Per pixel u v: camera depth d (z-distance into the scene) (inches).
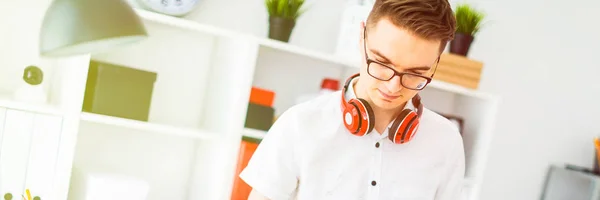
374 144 61.2
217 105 95.5
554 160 130.6
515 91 123.3
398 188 61.9
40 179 81.3
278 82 103.7
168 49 98.0
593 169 126.8
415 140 62.4
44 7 90.7
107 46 45.8
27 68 84.2
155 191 99.7
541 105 127.1
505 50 120.7
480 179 105.6
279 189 61.0
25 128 80.7
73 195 91.0
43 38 44.3
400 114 58.2
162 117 98.6
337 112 61.9
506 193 126.0
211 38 100.9
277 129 61.6
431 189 63.2
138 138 98.1
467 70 103.5
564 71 128.8
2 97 82.8
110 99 85.9
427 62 50.4
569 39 128.4
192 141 102.2
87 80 86.1
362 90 58.4
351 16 99.3
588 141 133.3
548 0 124.6
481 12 111.9
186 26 86.2
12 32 89.0
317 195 60.9
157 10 90.8
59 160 81.0
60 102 86.6
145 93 88.2
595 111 133.5
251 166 62.4
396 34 49.4
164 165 100.3
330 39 106.6
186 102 100.3
